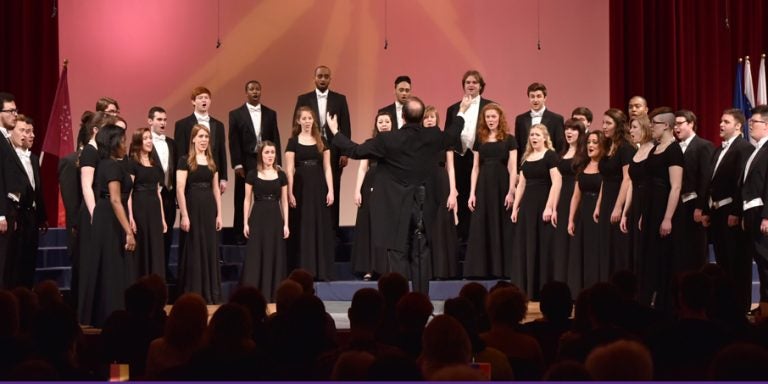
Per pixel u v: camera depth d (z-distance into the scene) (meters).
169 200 11.77
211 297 11.38
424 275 9.27
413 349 5.40
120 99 15.91
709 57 15.70
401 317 5.56
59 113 13.76
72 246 10.74
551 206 11.12
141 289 6.12
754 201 9.83
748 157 10.23
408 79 11.91
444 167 11.83
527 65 16.16
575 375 3.32
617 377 3.33
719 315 6.01
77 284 10.17
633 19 15.58
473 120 12.23
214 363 4.47
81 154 9.88
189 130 12.18
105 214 9.68
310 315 4.97
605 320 5.43
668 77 15.55
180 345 5.15
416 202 9.17
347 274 12.65
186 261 11.34
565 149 11.33
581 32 16.11
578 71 16.11
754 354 3.37
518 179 12.02
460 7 16.11
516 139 12.27
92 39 15.88
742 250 10.25
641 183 9.70
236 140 12.69
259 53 16.06
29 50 15.05
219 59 16.02
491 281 11.83
